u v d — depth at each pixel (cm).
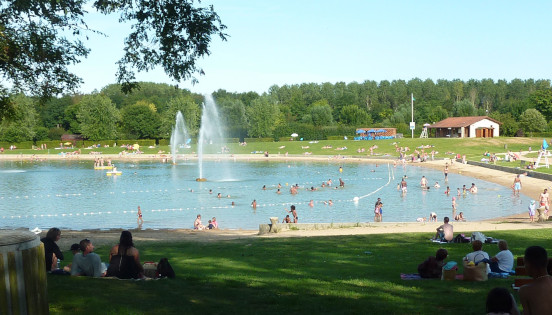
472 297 1203
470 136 13912
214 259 1878
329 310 1071
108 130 15438
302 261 1816
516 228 2906
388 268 1666
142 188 6353
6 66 1867
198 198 5428
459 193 5400
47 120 17975
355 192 5769
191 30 1825
